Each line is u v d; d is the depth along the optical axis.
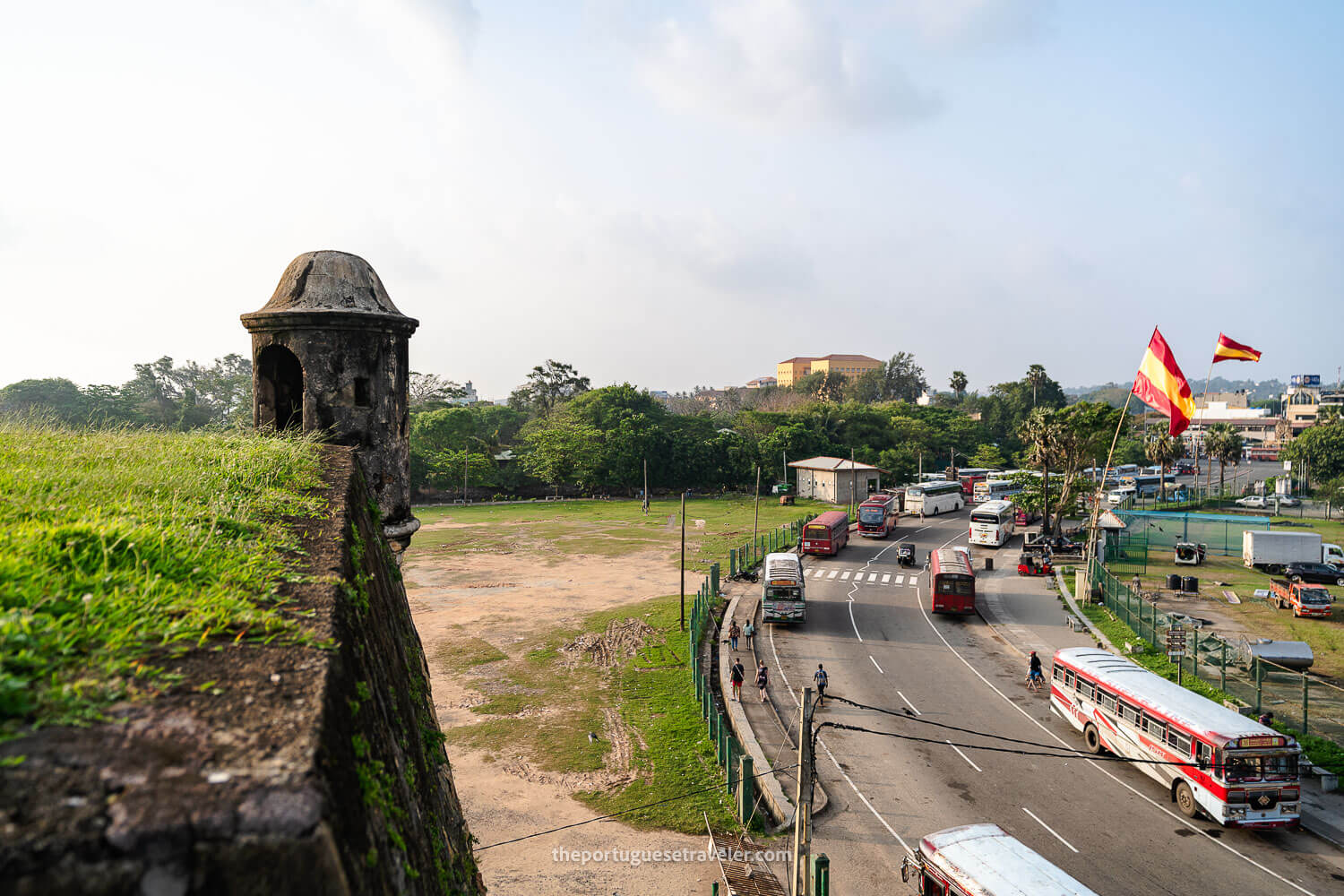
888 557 56.59
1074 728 25.28
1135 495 86.38
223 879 2.59
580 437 95.69
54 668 3.32
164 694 3.30
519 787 22.64
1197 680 28.23
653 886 17.78
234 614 4.13
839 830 19.59
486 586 48.41
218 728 3.09
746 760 20.17
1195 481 97.25
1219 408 175.00
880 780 22.09
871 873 17.80
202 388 108.00
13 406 82.56
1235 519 57.84
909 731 25.44
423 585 48.69
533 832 20.16
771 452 99.19
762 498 94.50
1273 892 16.56
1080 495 71.88
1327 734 23.45
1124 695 22.56
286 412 13.78
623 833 20.05
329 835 2.76
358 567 6.09
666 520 77.00
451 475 91.56
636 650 35.53
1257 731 19.05
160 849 2.54
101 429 10.56
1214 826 19.30
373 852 3.47
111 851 2.50
